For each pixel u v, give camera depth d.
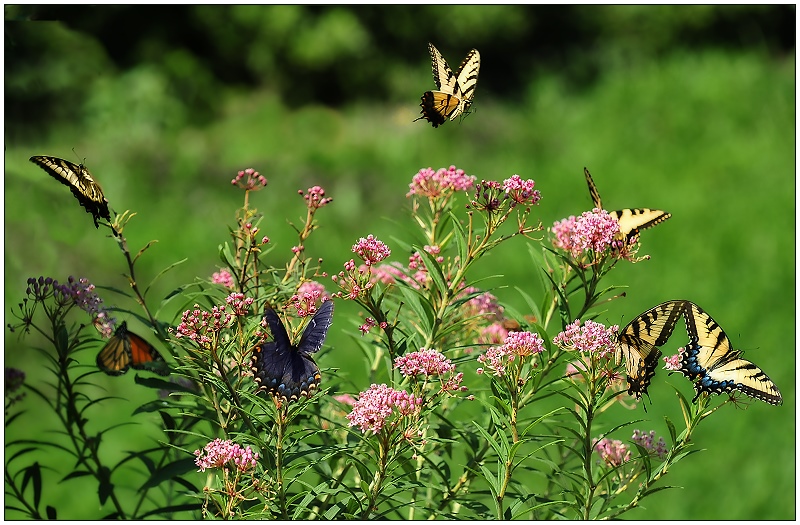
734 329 11.84
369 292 3.78
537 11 21.75
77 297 4.09
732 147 16.80
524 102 20.06
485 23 21.42
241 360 3.73
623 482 4.13
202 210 15.56
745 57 20.27
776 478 9.34
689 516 8.95
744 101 18.05
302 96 21.34
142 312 10.45
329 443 4.18
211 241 14.55
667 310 3.84
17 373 4.37
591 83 20.47
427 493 4.47
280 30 20.81
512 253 12.99
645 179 16.02
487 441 4.05
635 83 19.30
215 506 4.07
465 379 5.16
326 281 11.86
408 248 4.23
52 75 15.59
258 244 4.05
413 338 4.05
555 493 4.63
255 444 3.79
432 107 4.60
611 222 3.84
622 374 3.78
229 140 18.88
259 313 4.02
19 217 9.34
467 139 18.03
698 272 12.97
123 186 15.72
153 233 14.28
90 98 16.89
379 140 18.27
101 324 4.12
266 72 21.36
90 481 9.11
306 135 19.38
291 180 16.48
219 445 3.56
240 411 3.62
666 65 20.06
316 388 3.63
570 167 16.72
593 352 3.58
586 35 21.95
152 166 16.45
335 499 4.04
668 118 17.77
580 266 3.96
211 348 3.60
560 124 18.58
